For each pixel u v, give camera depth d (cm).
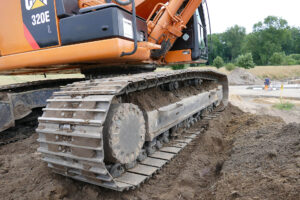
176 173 354
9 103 476
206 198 273
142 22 392
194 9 521
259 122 530
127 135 287
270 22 7400
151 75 342
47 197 282
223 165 344
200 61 636
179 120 455
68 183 313
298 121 805
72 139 261
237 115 709
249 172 280
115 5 317
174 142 449
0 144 496
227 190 259
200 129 543
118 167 305
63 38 350
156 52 495
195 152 421
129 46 343
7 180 332
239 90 1983
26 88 569
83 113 259
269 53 7406
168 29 492
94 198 287
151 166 340
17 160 397
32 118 574
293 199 200
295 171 235
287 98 1377
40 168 355
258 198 219
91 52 333
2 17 404
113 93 260
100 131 241
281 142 334
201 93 586
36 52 376
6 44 408
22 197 285
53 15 353
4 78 1584
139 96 369
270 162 283
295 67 4125
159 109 374
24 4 378
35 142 505
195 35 571
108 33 318
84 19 331
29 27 379
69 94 298
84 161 259
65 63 386
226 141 480
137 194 298
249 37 7738
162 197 291
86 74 498
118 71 472
